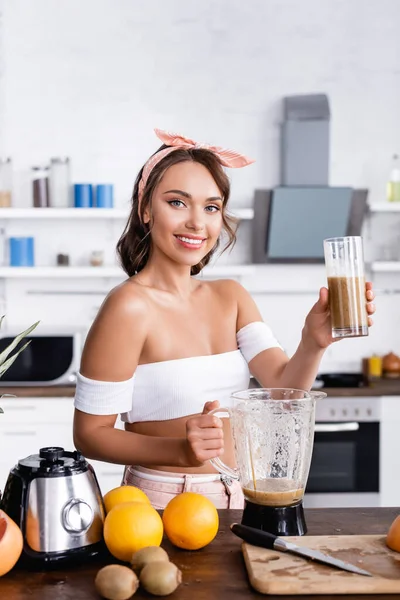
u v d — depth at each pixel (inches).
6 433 147.7
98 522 47.7
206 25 170.4
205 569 45.8
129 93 170.6
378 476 151.2
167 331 65.1
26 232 171.0
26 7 168.2
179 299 66.9
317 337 60.9
